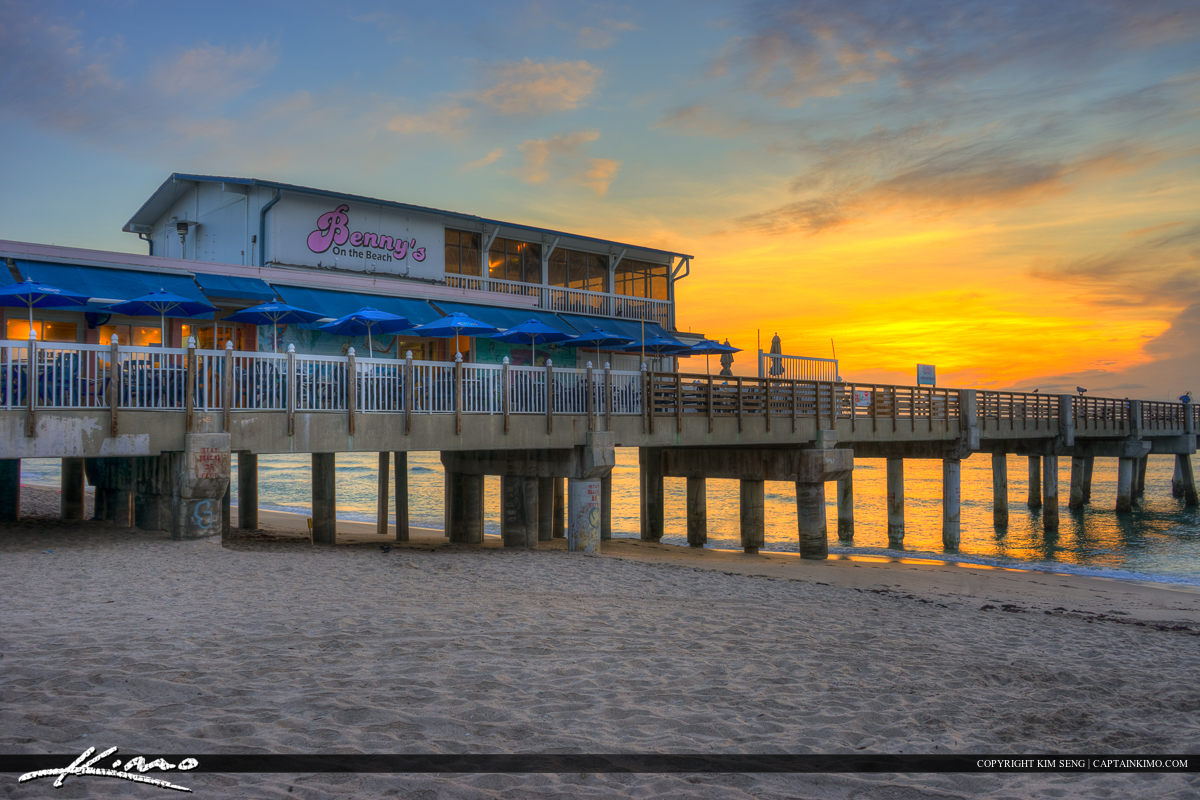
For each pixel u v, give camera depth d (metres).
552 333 20.61
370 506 50.25
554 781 4.84
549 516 25.33
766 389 23.50
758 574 18.33
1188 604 18.27
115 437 12.75
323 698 6.00
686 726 6.18
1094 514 43.72
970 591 18.48
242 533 22.50
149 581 10.49
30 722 4.99
